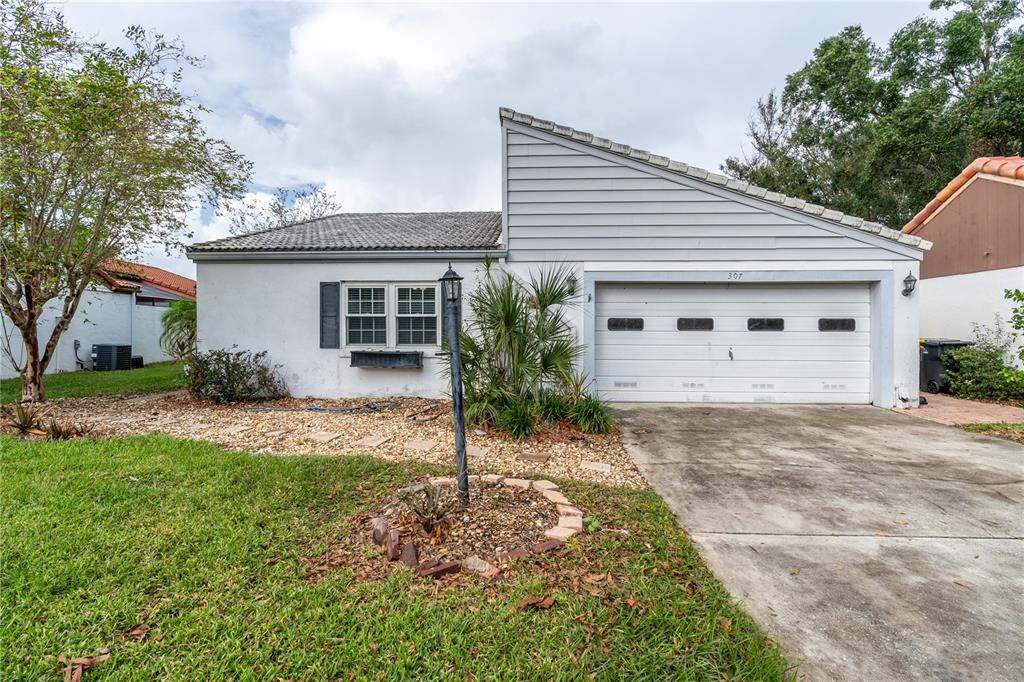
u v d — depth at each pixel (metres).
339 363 8.15
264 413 6.95
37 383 7.75
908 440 5.74
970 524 3.38
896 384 7.70
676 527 3.24
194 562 2.60
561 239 7.96
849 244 7.73
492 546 2.82
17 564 2.52
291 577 2.49
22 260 6.64
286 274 8.12
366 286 8.12
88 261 7.69
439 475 4.14
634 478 4.37
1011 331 8.77
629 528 3.17
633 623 2.15
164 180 7.25
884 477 4.40
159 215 7.91
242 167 8.29
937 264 10.42
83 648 1.95
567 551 2.78
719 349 8.21
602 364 8.30
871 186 15.52
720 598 2.39
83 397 8.47
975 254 9.52
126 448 4.70
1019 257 8.69
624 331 8.28
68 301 7.80
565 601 2.30
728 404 8.09
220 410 7.15
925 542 3.10
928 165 13.91
